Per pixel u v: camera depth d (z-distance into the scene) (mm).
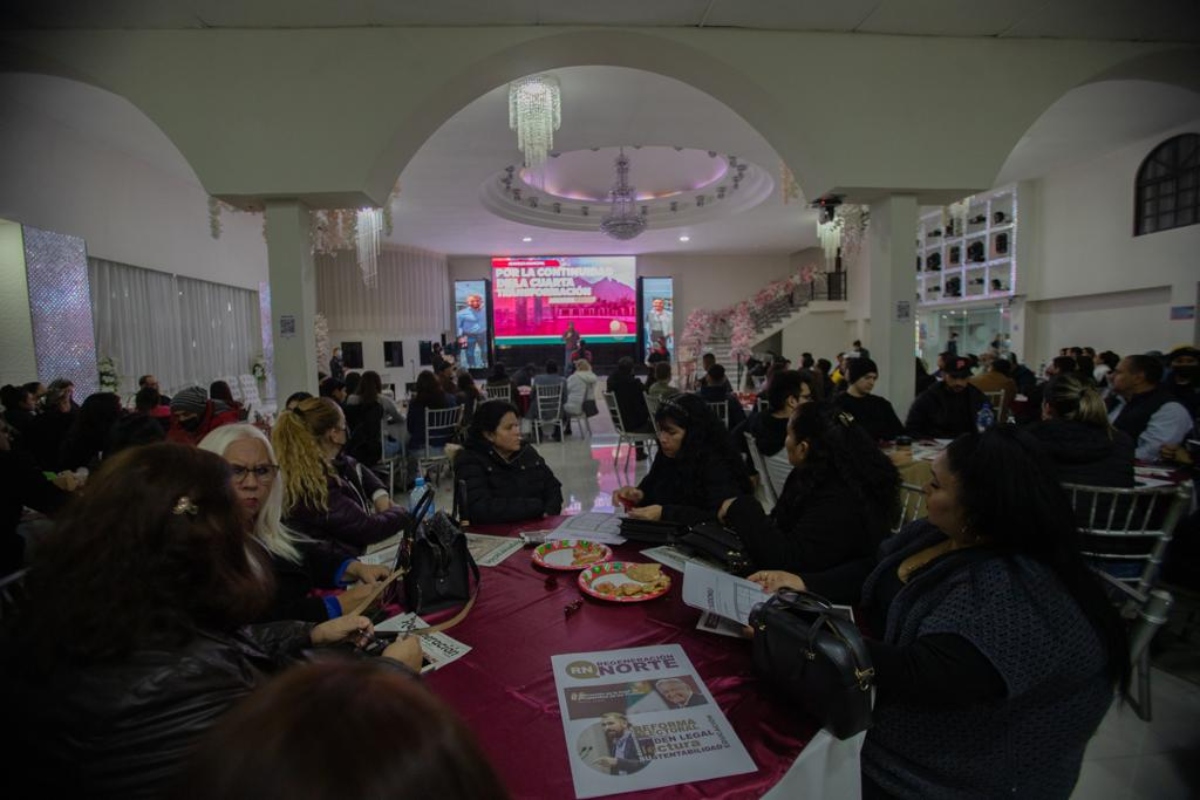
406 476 5789
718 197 11016
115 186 6320
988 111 3818
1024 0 3426
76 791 668
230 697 728
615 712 1015
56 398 4078
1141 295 7379
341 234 6355
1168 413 3264
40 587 705
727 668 1157
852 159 3787
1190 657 2430
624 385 6109
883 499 1641
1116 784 1751
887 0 3398
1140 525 2266
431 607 1416
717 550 1624
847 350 14023
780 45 3684
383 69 3479
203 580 773
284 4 3230
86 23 3330
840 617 979
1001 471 1008
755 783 852
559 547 1833
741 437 4141
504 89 5098
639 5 3371
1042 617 952
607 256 14812
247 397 9031
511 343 14656
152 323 7031
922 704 1041
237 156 3473
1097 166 7734
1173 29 3717
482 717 1005
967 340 10688
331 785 297
